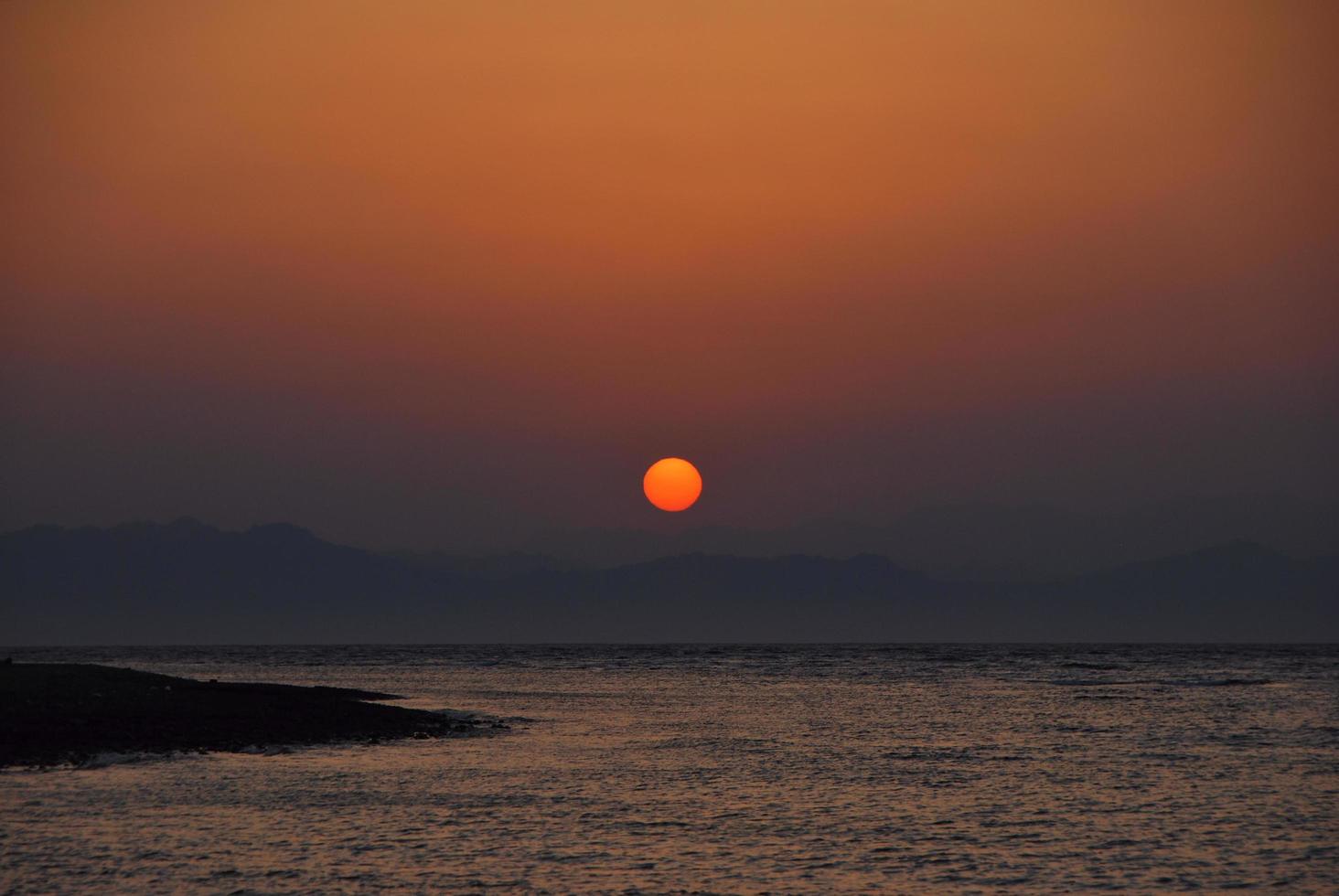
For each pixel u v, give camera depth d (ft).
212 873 342.44
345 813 429.79
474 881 339.57
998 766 585.63
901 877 353.92
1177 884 349.41
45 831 388.78
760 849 385.91
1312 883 351.87
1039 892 339.36
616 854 376.27
